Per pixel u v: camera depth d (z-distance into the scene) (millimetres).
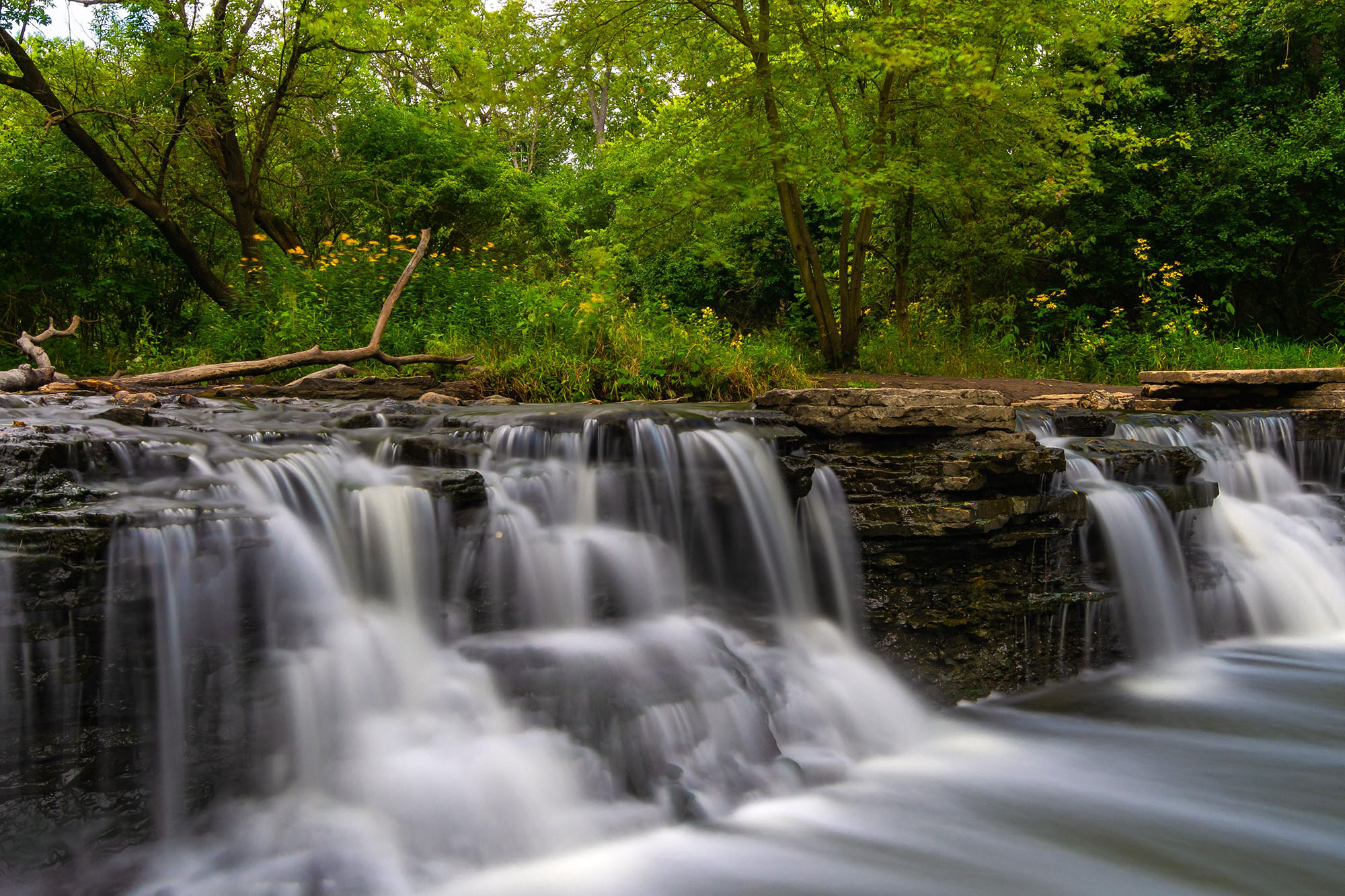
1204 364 16031
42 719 3920
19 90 16891
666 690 5070
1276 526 8734
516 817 4402
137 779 4137
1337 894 4156
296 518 4859
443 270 13258
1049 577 6930
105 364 14461
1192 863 4430
